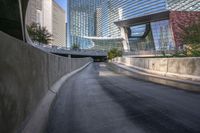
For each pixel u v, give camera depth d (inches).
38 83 251.3
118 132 189.5
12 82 146.9
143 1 4163.4
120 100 326.6
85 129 198.2
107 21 5182.1
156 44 3860.7
